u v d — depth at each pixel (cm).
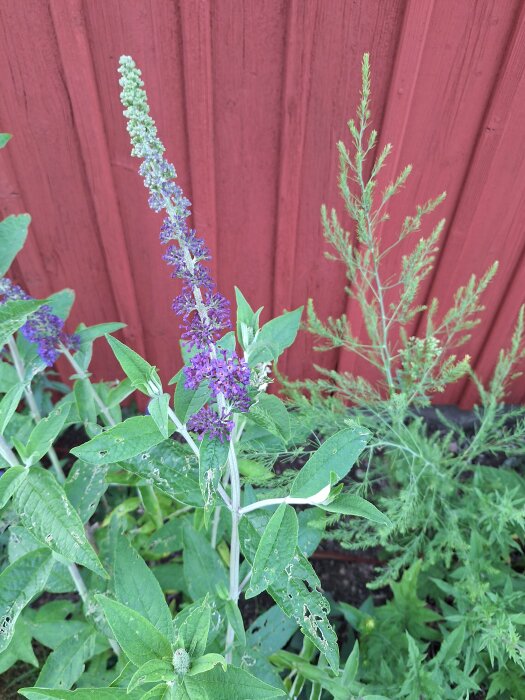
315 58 60
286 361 93
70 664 54
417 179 71
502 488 74
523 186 72
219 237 77
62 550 41
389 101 63
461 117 66
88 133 67
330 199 72
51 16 58
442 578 76
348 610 65
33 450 42
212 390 37
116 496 83
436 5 57
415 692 54
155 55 60
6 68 61
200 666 33
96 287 84
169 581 64
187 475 44
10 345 57
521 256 79
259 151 68
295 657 58
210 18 58
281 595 40
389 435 71
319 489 38
